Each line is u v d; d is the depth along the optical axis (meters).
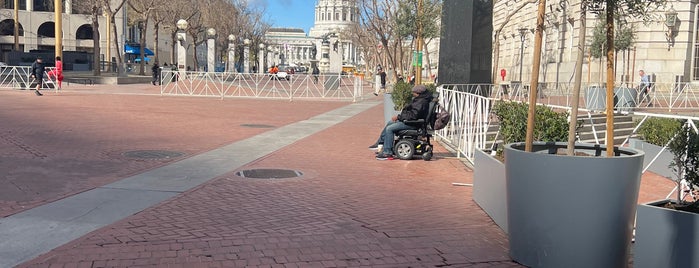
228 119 17.94
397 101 15.01
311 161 10.42
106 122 15.58
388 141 10.73
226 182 8.30
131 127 14.66
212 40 44.28
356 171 9.53
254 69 84.19
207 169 9.27
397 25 20.39
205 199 7.23
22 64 46.25
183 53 39.31
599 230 4.55
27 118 15.62
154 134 13.46
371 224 6.31
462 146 11.27
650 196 8.50
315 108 24.17
